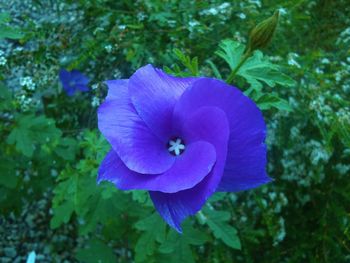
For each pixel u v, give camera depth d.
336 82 0.44
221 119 0.18
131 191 0.37
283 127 0.44
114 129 0.19
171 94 0.20
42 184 0.45
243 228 0.45
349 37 0.46
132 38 0.46
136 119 0.20
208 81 0.18
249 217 0.46
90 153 0.36
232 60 0.30
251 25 0.46
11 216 0.53
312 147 0.43
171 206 0.18
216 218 0.35
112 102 0.20
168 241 0.35
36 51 0.47
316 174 0.44
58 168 0.47
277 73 0.30
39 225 0.53
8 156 0.44
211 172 0.18
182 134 0.20
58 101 0.54
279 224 0.44
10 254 0.51
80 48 0.48
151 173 0.19
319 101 0.41
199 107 0.19
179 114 0.20
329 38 0.51
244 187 0.18
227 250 0.44
